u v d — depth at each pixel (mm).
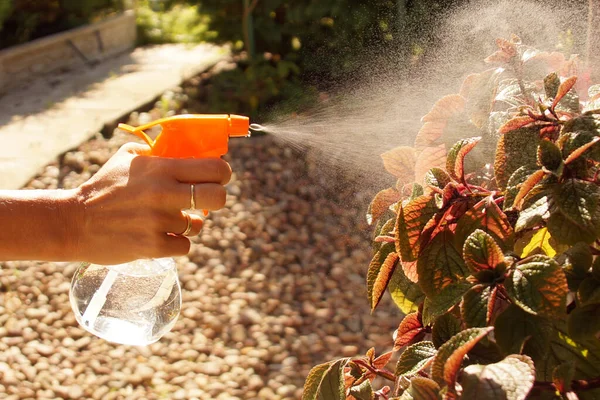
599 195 833
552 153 865
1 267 3709
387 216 1240
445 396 763
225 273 3686
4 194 1067
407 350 970
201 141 1080
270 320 3318
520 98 1106
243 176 4477
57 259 1078
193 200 1025
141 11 7629
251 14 5578
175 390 2928
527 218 851
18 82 6074
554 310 793
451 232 953
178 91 5602
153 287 1221
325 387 1060
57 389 2934
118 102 5391
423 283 939
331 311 3367
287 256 3807
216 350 3154
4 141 4797
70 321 3361
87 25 6805
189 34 7273
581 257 870
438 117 1168
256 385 2926
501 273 846
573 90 1028
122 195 1038
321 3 4945
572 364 804
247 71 5395
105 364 3092
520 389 732
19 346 3207
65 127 4980
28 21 6570
